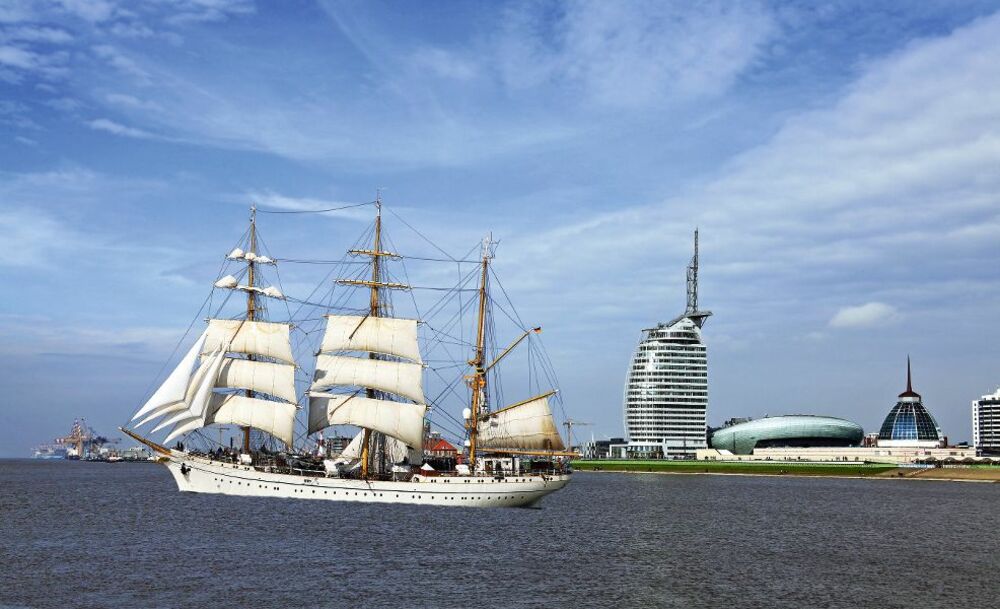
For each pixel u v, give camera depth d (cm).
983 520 15612
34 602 7069
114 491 19700
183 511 13650
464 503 15062
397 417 16075
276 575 8262
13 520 12406
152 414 15300
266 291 17250
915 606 7644
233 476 15775
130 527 11550
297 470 15488
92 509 14075
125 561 8850
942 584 8638
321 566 8756
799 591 8175
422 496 14875
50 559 8938
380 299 16988
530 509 16212
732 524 14138
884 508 18612
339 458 17338
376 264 16925
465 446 16650
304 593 7544
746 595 7956
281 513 13362
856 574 9119
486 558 9562
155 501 15450
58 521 12262
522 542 10950
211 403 16388
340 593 7581
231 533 10981
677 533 12550
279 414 16388
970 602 7825
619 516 15238
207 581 7931
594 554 10138
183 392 15250
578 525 13300
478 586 8050
